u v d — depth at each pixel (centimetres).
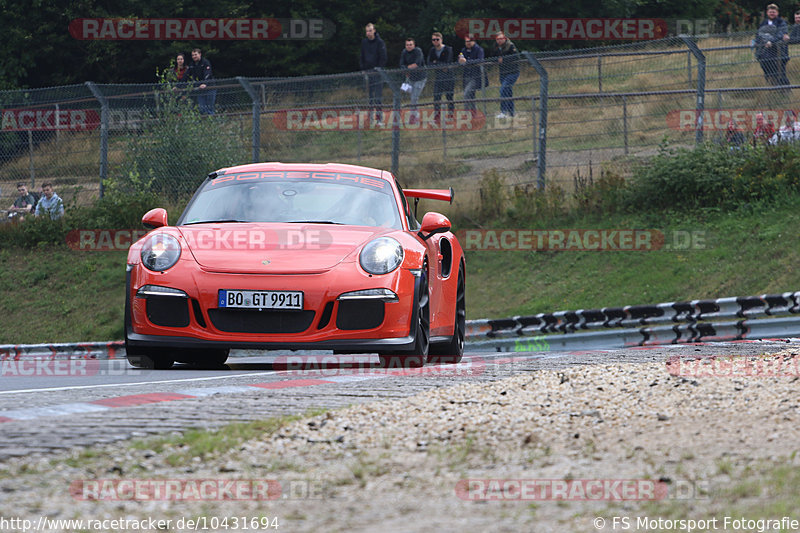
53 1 11450
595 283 5012
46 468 1088
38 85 11712
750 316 3675
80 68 11706
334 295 2114
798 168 5412
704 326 3706
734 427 1247
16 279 6062
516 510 898
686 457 1094
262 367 2475
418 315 2202
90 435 1288
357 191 2494
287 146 6494
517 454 1148
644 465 1068
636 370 1873
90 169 6719
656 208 5656
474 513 891
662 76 6028
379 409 1479
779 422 1260
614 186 5850
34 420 1421
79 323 5547
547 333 4284
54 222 6469
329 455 1170
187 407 1557
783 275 4462
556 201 5956
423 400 1565
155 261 2197
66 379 2217
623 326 4047
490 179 6169
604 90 6156
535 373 1903
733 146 5691
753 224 5084
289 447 1216
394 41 12194
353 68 12106
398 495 965
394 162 6381
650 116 6150
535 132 6281
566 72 6216
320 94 6419
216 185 2534
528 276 5303
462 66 6384
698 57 5794
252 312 2117
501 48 6969
